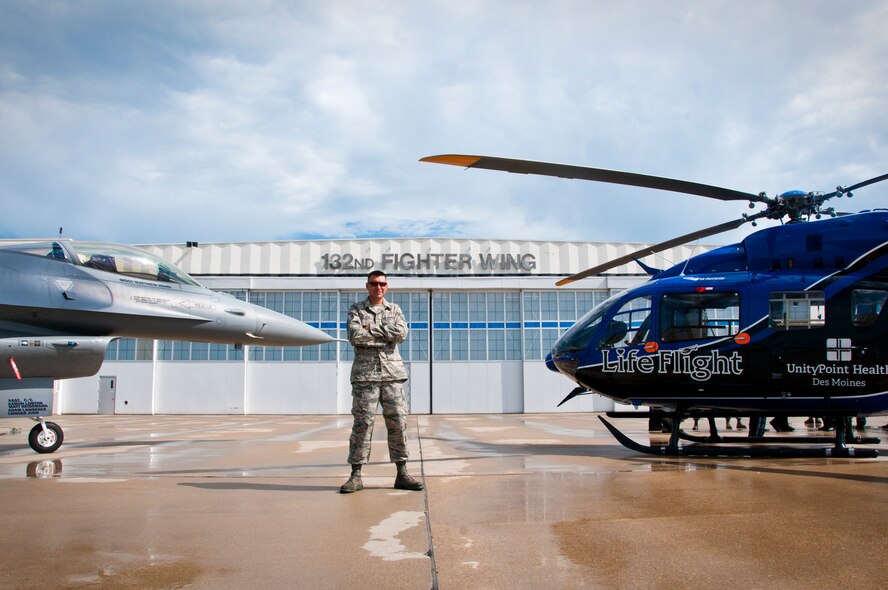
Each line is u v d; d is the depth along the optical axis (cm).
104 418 2447
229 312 1066
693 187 734
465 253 2988
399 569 272
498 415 2622
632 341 742
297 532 337
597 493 446
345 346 2875
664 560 282
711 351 697
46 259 895
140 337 996
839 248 691
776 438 780
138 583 254
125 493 461
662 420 1098
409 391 2850
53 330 890
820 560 281
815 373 668
